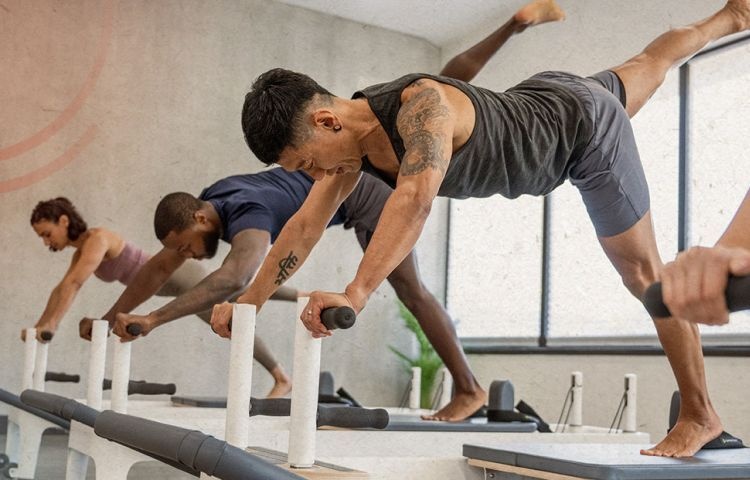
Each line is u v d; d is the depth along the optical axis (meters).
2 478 3.34
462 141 1.88
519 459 2.31
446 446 3.37
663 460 2.19
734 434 5.21
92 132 6.85
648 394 5.89
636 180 2.28
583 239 6.66
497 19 7.75
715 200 5.64
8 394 3.21
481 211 7.78
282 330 7.36
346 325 1.47
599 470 2.04
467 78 3.44
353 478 1.58
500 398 3.62
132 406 4.28
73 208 4.89
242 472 1.24
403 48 8.20
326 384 4.41
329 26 7.89
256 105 1.81
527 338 7.12
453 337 3.65
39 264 6.53
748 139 5.48
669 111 6.04
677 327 2.31
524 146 2.00
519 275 7.27
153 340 6.87
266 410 1.83
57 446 3.99
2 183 6.49
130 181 6.94
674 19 6.08
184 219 3.45
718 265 0.64
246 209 3.45
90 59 6.89
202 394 6.98
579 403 4.43
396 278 3.53
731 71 5.63
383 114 1.86
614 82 2.30
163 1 7.21
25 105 6.63
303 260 2.27
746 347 5.18
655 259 2.39
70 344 6.57
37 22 6.73
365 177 3.57
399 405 7.81
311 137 1.82
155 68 7.13
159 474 3.03
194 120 7.23
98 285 6.71
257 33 7.56
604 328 6.39
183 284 4.49
